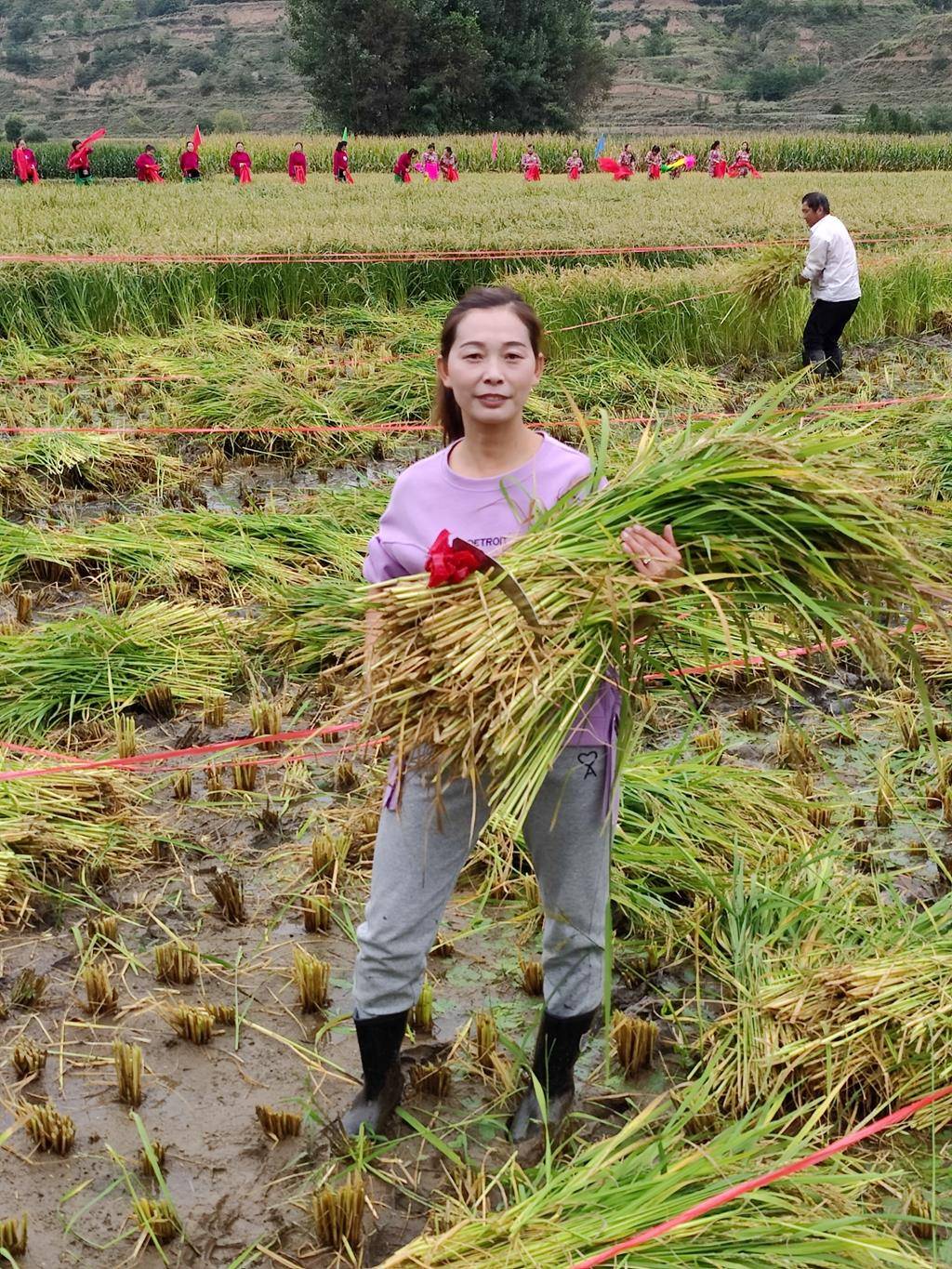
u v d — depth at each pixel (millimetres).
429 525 2807
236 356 10867
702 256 15102
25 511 7520
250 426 9062
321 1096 3244
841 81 130125
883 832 4430
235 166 31047
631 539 2650
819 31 154000
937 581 2814
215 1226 2836
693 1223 2602
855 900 3883
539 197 22953
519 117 61250
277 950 3816
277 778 4734
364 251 13938
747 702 5426
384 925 2836
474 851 4172
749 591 2836
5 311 12195
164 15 175125
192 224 16812
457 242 14578
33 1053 3285
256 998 3604
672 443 2957
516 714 2572
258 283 13289
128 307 12523
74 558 6516
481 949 3838
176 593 6203
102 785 4434
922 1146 3033
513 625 2586
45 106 146375
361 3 57062
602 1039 3443
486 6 59438
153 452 8477
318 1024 3510
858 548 2721
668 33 157500
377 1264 2744
